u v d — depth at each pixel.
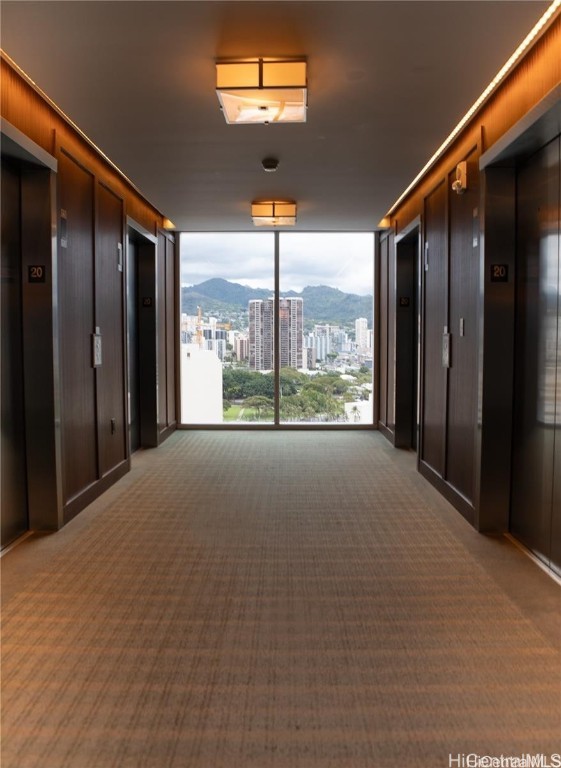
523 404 3.35
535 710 1.87
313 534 3.55
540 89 2.71
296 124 3.58
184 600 2.66
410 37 2.56
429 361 4.91
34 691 1.98
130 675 2.07
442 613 2.53
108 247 4.63
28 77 3.02
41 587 2.78
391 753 1.69
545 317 3.06
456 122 3.56
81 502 3.97
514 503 3.49
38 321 3.46
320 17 2.40
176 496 4.38
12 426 3.38
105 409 4.57
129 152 4.09
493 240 3.42
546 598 2.68
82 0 2.26
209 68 2.85
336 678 2.05
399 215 6.22
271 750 1.70
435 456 4.69
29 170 3.38
